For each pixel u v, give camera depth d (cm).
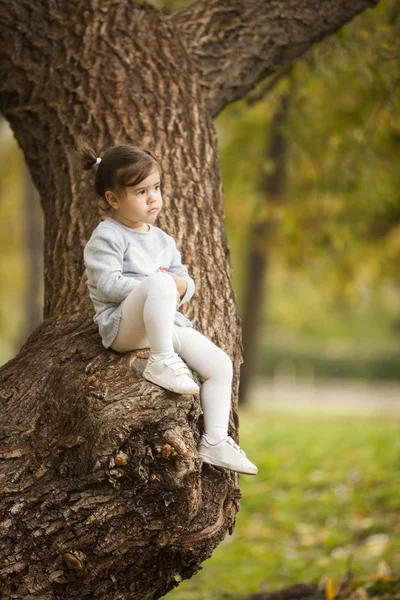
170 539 370
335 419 1595
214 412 386
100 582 374
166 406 363
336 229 1108
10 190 2166
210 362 389
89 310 457
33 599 367
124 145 395
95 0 589
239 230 1728
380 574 630
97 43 570
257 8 614
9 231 2239
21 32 574
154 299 364
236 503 408
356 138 927
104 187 392
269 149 1483
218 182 538
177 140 536
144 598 392
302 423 1471
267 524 875
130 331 382
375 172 995
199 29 608
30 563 368
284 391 2908
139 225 409
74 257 497
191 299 459
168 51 578
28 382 407
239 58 606
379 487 942
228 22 613
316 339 4534
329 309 3123
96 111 545
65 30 576
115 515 362
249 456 1127
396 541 767
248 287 1783
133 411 362
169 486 358
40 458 382
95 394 373
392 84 813
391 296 3428
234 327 467
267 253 1667
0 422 395
